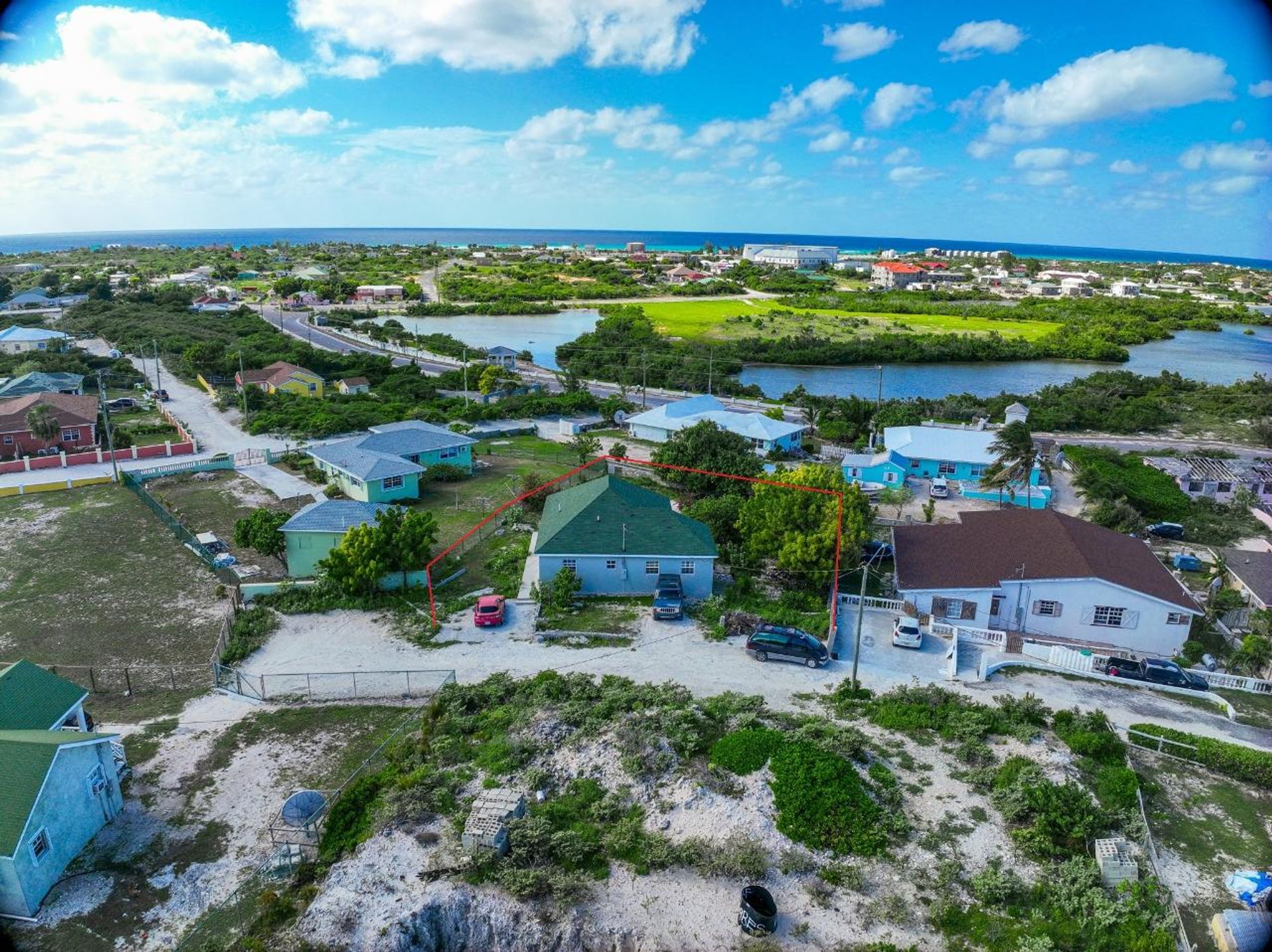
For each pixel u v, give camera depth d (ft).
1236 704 112.47
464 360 381.81
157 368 319.06
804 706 106.32
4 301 520.83
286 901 72.18
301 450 232.53
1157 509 203.21
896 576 140.05
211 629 130.62
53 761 77.20
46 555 159.12
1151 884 73.36
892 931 68.95
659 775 87.40
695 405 276.00
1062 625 132.98
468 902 70.74
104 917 73.15
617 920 69.41
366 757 96.63
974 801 85.81
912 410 300.20
